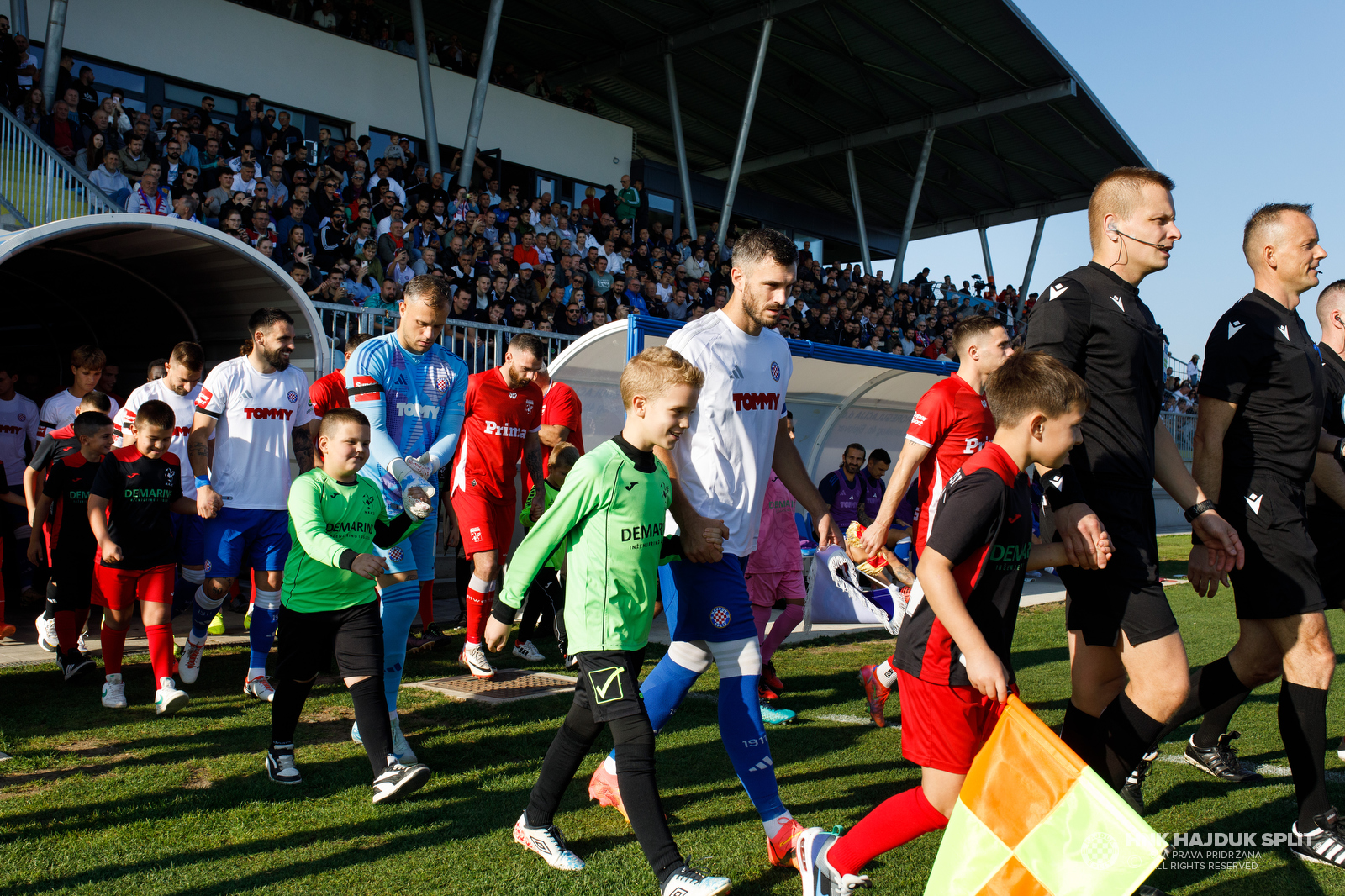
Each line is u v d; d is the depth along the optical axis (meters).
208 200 10.59
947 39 17.30
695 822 3.18
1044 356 2.48
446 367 4.52
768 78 19.88
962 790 2.19
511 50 20.00
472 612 5.36
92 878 2.64
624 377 2.81
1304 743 3.09
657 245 17.48
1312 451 3.22
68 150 10.07
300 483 3.50
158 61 13.61
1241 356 3.31
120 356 10.32
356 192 12.42
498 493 5.56
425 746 3.96
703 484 3.12
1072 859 2.05
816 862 2.51
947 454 4.30
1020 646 6.83
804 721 4.64
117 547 4.27
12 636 6.17
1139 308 2.88
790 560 5.05
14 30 11.38
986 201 25.61
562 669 5.64
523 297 12.59
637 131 24.38
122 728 4.12
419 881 2.66
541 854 2.82
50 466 4.94
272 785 3.45
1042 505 2.77
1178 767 3.97
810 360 8.07
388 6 18.39
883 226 27.94
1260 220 3.42
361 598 3.49
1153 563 2.74
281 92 14.93
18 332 11.27
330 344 8.46
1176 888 2.78
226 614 7.12
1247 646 3.35
